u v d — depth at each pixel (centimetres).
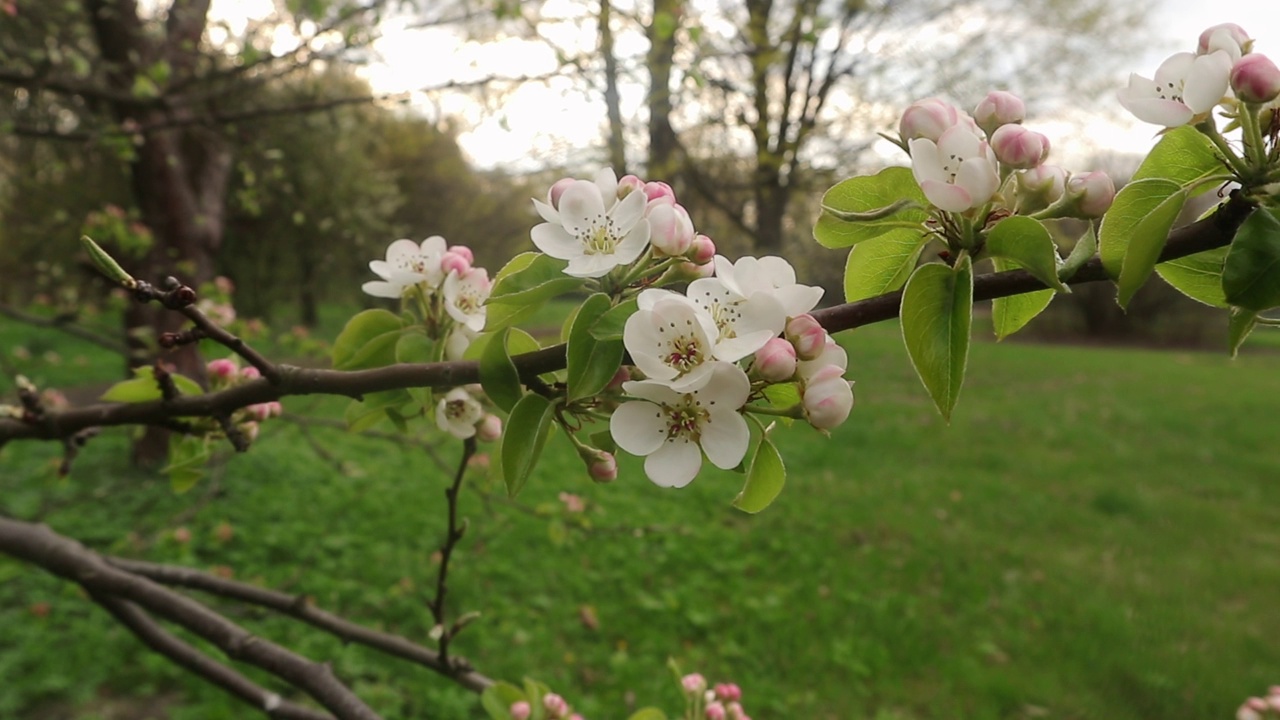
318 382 113
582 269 101
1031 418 1097
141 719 399
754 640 495
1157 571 597
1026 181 92
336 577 546
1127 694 444
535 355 106
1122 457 902
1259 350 2036
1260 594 562
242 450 131
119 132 450
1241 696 439
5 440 141
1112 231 89
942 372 87
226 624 181
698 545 629
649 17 617
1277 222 82
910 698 439
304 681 171
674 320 91
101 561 194
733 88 1020
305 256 1097
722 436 92
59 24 501
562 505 315
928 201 98
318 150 1041
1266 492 785
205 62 614
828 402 92
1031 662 473
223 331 107
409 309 149
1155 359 1794
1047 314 2311
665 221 102
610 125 793
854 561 609
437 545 600
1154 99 90
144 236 532
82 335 382
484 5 525
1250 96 83
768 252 1051
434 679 446
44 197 838
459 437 141
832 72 1052
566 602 536
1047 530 679
